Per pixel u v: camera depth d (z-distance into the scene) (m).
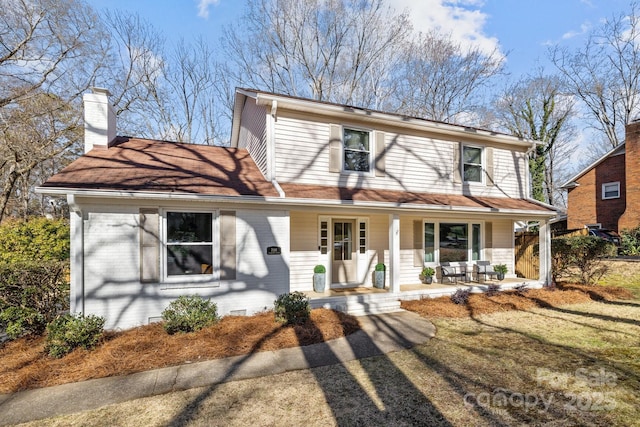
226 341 5.63
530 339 6.15
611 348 5.64
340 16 21.39
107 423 3.44
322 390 4.12
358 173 9.50
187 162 8.70
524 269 12.32
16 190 22.44
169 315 5.98
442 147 10.84
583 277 11.52
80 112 17.66
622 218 17.84
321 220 9.48
